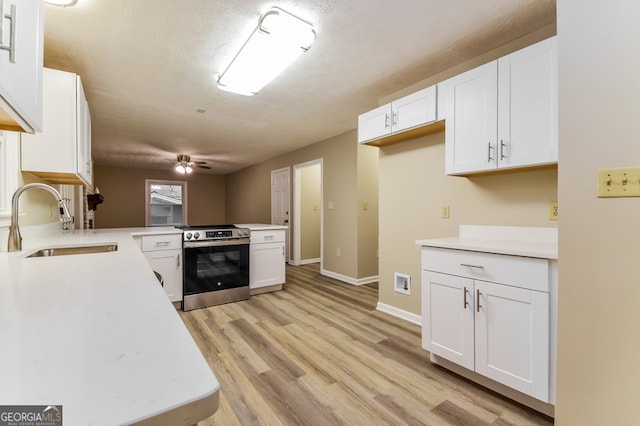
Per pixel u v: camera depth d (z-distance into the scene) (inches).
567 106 52.7
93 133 176.2
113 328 22.1
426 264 80.0
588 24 50.7
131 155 241.6
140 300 28.9
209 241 129.8
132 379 15.5
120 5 68.4
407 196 113.7
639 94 46.4
